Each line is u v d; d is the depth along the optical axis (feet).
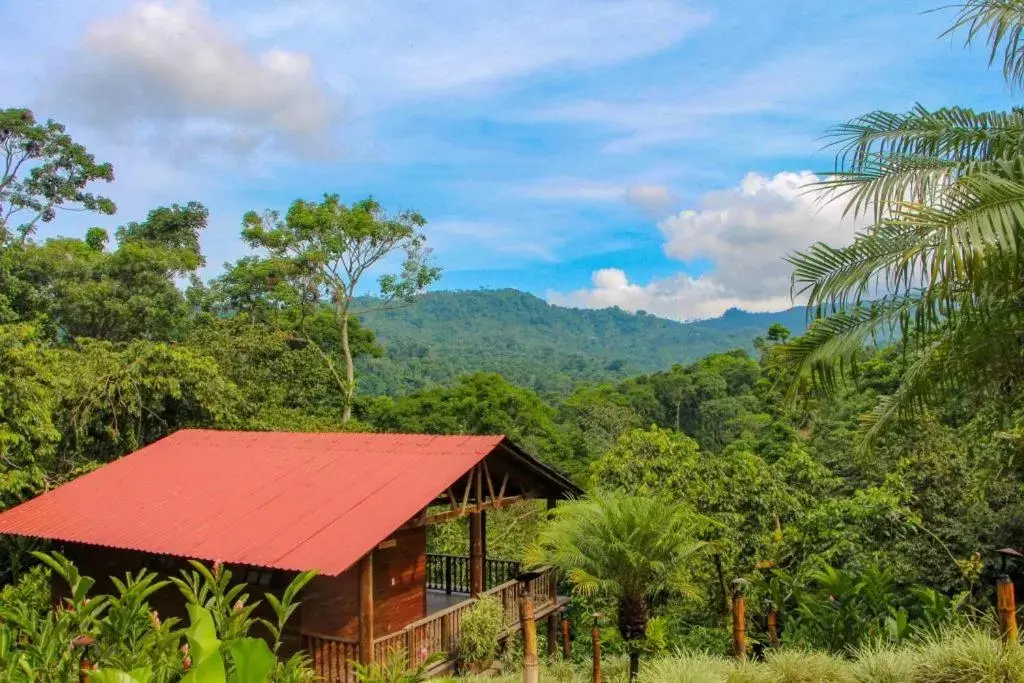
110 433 63.31
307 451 47.03
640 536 25.58
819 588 44.21
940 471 47.55
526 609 20.98
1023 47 24.76
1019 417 35.37
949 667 22.56
